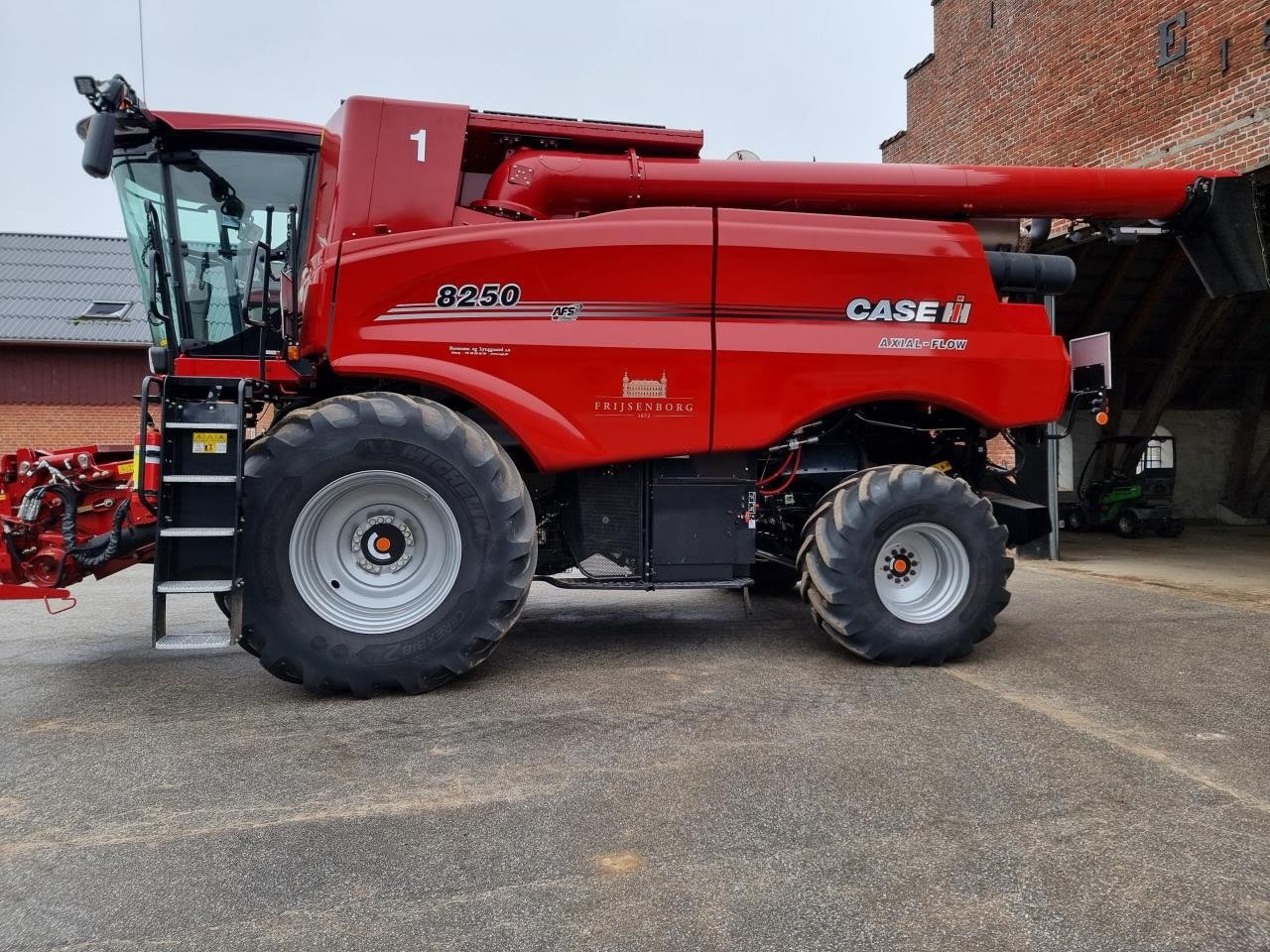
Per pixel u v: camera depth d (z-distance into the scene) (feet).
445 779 8.71
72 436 51.42
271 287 13.60
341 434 11.37
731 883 6.67
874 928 6.06
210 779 8.74
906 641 13.16
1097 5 26.35
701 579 13.88
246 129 13.00
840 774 8.82
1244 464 43.98
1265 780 8.74
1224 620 17.46
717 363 13.15
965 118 33.60
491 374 12.41
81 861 7.06
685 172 14.03
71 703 11.44
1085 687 12.20
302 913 6.26
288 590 11.22
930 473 13.67
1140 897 6.48
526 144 13.91
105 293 56.44
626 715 10.77
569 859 7.06
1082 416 43.29
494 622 11.78
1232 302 37.19
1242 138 21.24
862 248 13.65
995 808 8.03
